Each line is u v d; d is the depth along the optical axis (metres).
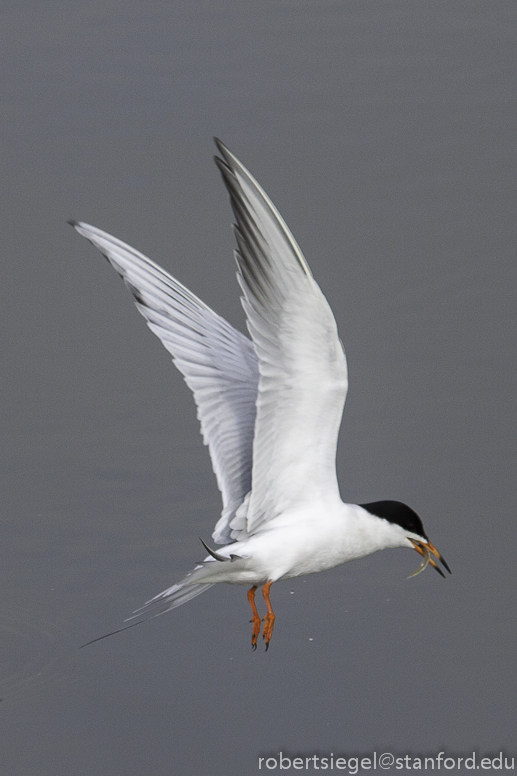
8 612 10.45
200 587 7.72
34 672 9.85
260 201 6.38
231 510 7.96
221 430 8.17
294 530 7.56
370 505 8.06
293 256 6.45
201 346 8.28
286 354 6.87
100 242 7.95
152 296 8.12
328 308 6.59
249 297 6.64
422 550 8.10
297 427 7.26
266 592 7.49
